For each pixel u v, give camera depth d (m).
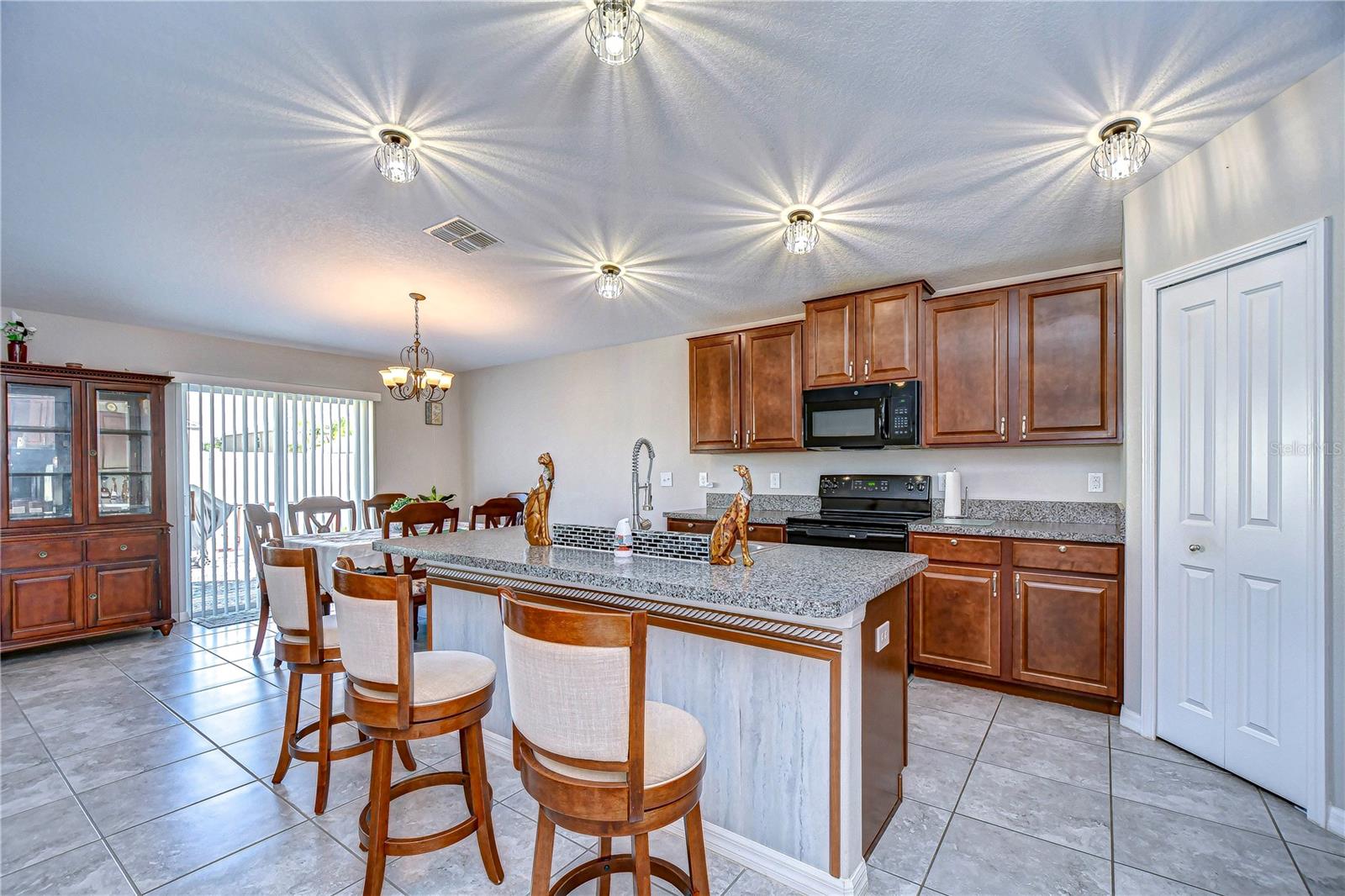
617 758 1.21
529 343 5.27
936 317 3.42
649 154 2.12
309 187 2.33
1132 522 2.62
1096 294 2.99
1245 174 2.04
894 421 3.49
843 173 2.27
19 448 3.68
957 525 3.24
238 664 3.61
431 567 2.76
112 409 4.05
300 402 5.34
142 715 2.86
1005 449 3.59
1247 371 2.11
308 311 4.08
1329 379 1.85
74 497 3.83
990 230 2.81
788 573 1.81
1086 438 3.01
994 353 3.25
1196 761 2.33
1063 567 2.88
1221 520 2.23
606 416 5.47
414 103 1.82
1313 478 1.90
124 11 1.41
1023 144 2.08
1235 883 1.66
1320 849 1.79
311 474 5.38
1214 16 1.50
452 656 1.92
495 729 2.49
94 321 4.24
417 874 1.75
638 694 1.19
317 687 3.24
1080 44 1.59
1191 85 1.81
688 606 1.87
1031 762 2.35
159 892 1.68
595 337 5.06
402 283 3.51
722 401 4.31
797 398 3.98
